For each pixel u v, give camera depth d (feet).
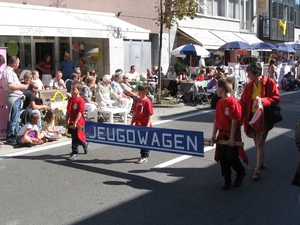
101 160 24.88
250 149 27.25
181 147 20.20
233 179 20.86
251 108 20.68
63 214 16.55
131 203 17.66
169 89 54.44
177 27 75.97
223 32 91.56
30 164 24.16
